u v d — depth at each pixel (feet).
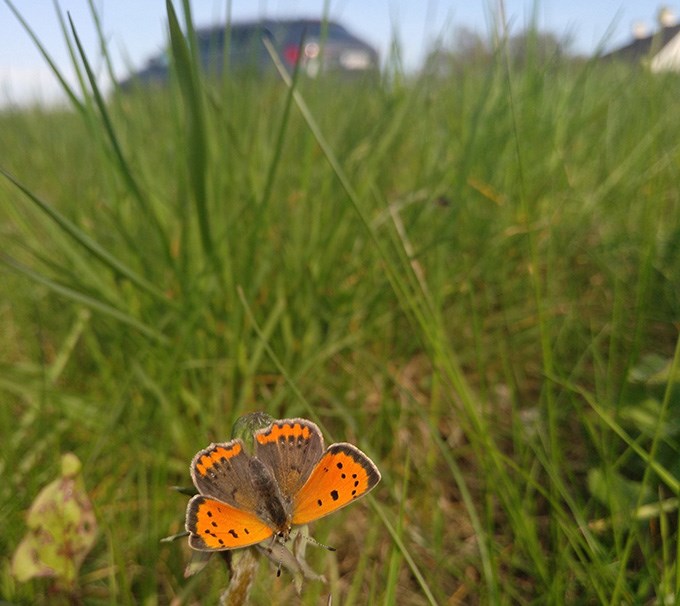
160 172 0.86
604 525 0.51
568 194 0.88
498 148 0.89
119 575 0.49
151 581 0.48
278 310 0.69
